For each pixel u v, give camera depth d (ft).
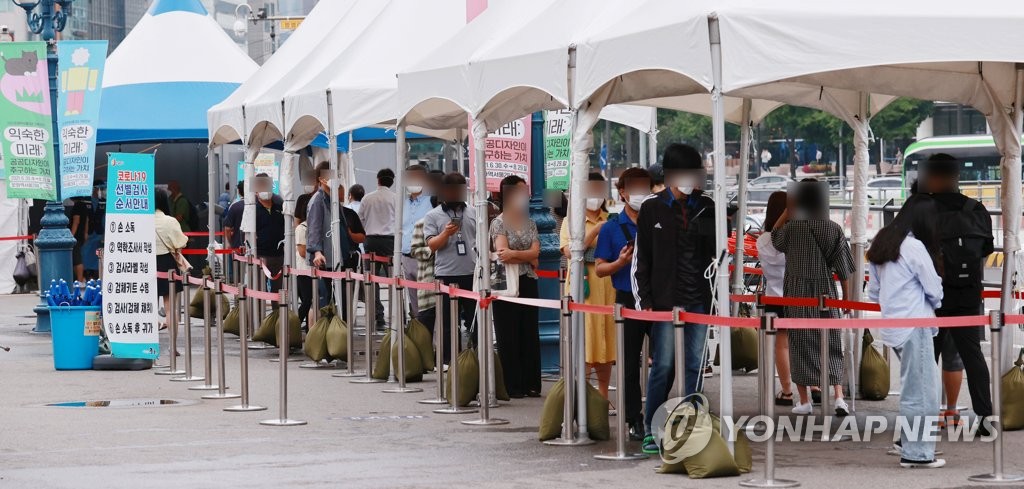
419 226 65.67
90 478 40.22
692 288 41.57
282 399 51.93
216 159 145.18
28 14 95.25
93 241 110.42
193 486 38.88
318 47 78.79
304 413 54.90
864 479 39.04
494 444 46.34
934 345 47.70
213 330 92.48
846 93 59.00
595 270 46.98
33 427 51.16
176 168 143.23
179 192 125.39
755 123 68.33
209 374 64.18
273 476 40.52
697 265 41.73
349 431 49.80
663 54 40.32
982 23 37.37
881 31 37.58
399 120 58.34
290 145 77.00
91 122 81.15
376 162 152.76
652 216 42.01
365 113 68.28
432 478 40.09
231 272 103.65
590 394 46.52
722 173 39.14
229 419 53.21
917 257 39.83
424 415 54.03
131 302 70.69
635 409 45.62
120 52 116.57
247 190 84.48
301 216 86.69
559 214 69.31
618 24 42.98
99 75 81.10
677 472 40.22
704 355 42.01
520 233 56.95
